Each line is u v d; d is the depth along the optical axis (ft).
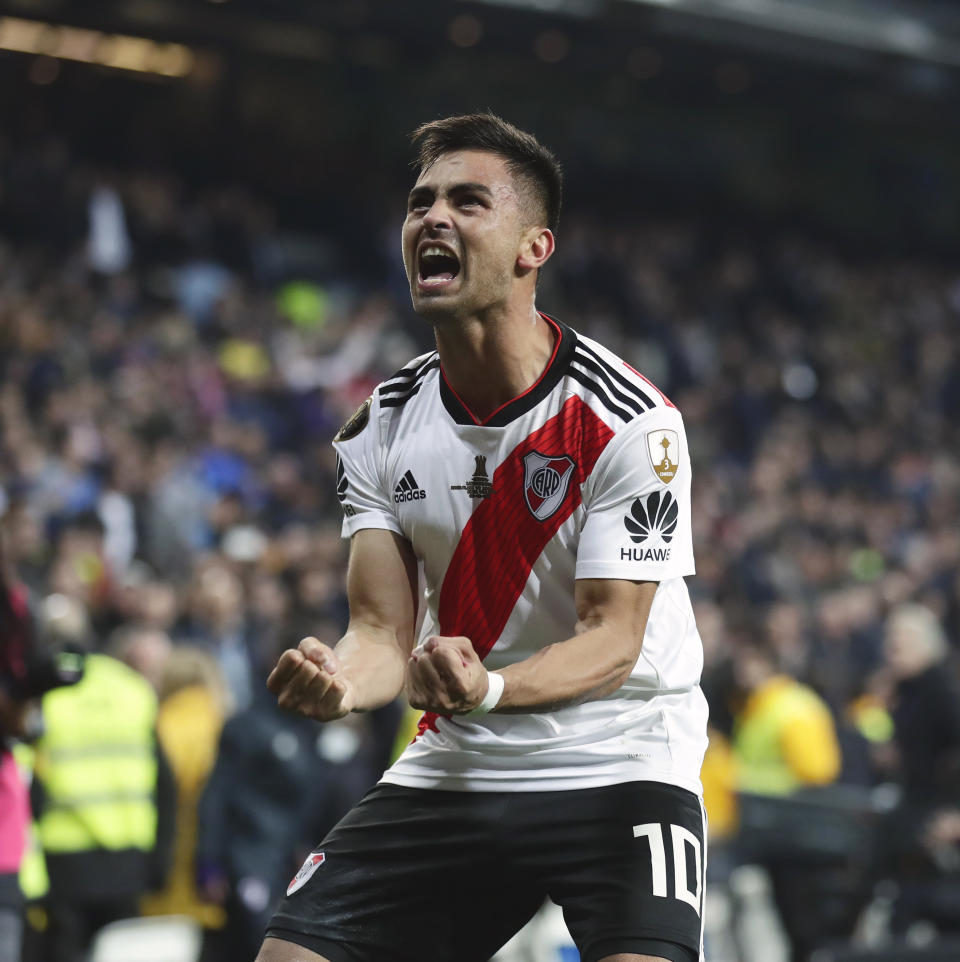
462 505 19.20
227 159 147.13
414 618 20.12
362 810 20.24
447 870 19.33
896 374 148.56
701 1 136.87
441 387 19.52
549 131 166.71
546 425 18.97
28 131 138.31
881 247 183.11
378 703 18.81
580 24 138.21
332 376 107.45
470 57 149.89
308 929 19.26
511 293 18.67
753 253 163.84
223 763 42.14
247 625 58.65
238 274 126.41
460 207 18.45
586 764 19.22
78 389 85.15
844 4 145.18
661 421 18.80
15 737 28.94
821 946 46.83
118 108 145.28
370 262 143.64
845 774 51.67
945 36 150.82
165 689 46.21
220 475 84.53
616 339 130.31
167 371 95.50
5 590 28.91
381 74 157.07
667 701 19.72
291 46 147.02
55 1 134.21
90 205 118.42
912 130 182.91
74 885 39.99
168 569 71.67
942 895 45.42
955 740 45.57
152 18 139.23
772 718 49.16
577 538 18.97
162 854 41.29
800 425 126.00
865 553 102.78
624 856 18.65
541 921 45.47
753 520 97.81
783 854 47.42
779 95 163.43
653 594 18.86
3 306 93.50
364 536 20.03
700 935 18.45
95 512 64.75
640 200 169.78
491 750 19.34
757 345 142.51
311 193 151.12
